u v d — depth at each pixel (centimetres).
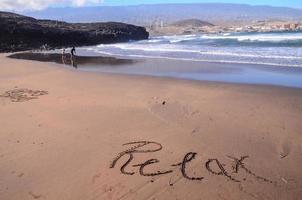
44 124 936
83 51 3959
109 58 2875
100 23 6525
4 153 759
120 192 600
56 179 648
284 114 962
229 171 655
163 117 952
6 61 2694
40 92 1348
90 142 799
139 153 732
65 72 1903
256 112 986
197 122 907
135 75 1719
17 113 1052
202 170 661
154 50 3369
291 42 3084
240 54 2502
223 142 777
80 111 1040
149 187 611
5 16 5175
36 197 595
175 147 755
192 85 1409
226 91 1273
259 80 1518
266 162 685
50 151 761
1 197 598
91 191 605
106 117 970
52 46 5031
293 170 654
